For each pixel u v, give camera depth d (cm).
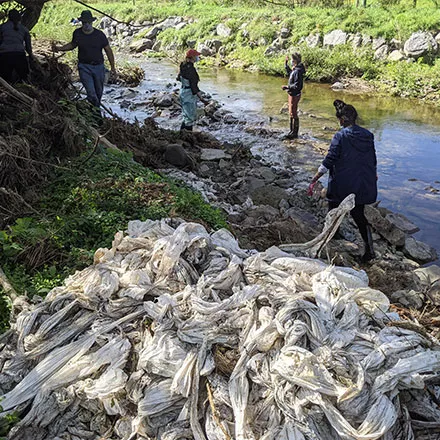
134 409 346
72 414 349
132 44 2486
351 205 509
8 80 922
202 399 345
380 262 626
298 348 346
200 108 1333
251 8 2497
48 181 655
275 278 427
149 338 374
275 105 1438
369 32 1870
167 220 538
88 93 962
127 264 444
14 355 384
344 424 314
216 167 940
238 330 376
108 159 726
